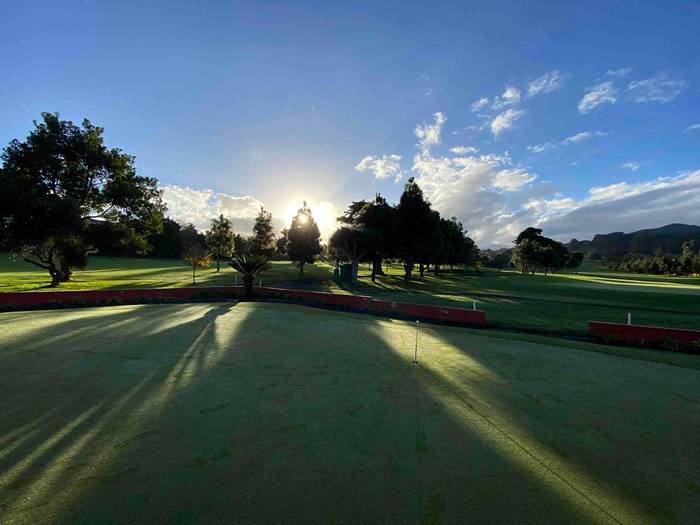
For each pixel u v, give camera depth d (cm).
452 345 848
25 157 2489
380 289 2570
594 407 493
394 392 531
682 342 888
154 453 351
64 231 2283
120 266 4931
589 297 2086
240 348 773
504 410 476
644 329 952
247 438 385
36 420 421
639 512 280
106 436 385
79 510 267
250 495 288
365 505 279
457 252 5341
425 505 281
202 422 422
